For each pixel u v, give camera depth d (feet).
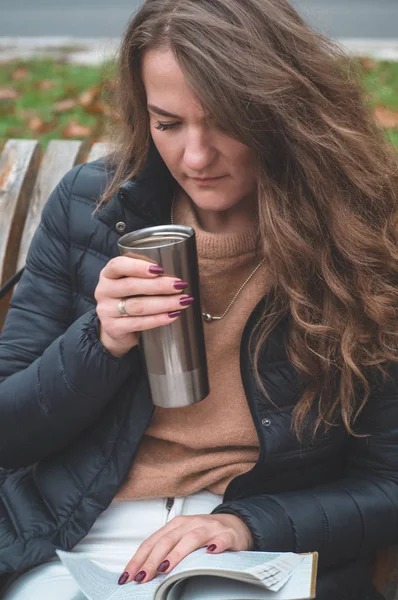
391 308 6.21
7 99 20.81
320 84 5.94
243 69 5.46
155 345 5.55
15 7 48.52
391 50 28.35
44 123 18.08
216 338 6.33
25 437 6.31
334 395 6.29
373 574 6.77
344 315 6.19
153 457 6.45
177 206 6.57
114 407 6.33
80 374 6.01
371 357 6.22
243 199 6.33
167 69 5.48
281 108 5.64
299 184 5.98
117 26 41.32
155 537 5.79
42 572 6.19
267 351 6.24
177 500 6.35
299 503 6.10
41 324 6.67
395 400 6.40
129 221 6.51
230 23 5.56
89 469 6.32
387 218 6.36
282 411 6.24
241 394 6.35
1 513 6.39
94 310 6.20
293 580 5.16
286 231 5.95
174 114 5.59
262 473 6.24
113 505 6.42
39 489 6.44
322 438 6.34
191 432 6.33
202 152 5.65
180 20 5.42
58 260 6.70
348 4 46.03
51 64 25.77
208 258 6.31
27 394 6.19
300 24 5.97
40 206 8.55
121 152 6.56
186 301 5.39
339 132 5.98
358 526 6.17
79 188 6.73
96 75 23.26
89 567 5.85
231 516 5.93
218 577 5.37
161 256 5.34
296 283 6.07
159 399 5.71
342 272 6.24
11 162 8.71
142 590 5.39
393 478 6.44
